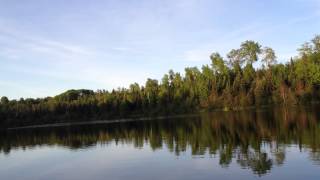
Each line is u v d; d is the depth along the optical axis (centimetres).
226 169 4409
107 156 6309
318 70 15362
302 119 9250
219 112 16275
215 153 5547
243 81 17425
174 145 6856
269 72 16850
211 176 4169
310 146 5334
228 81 18362
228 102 16875
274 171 4112
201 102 18262
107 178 4606
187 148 6325
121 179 4475
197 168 4616
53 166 5825
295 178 3800
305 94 14738
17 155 7631
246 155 5166
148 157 5744
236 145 6156
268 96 16125
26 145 9531
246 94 16688
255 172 4147
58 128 16175
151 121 15338
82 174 5000
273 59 18488
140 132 10400
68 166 5691
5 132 15938
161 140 7881
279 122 9131
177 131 9638
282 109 13625
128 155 6169
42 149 8369
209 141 6981
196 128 9944
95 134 11219
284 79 16125
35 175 5278
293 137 6338
